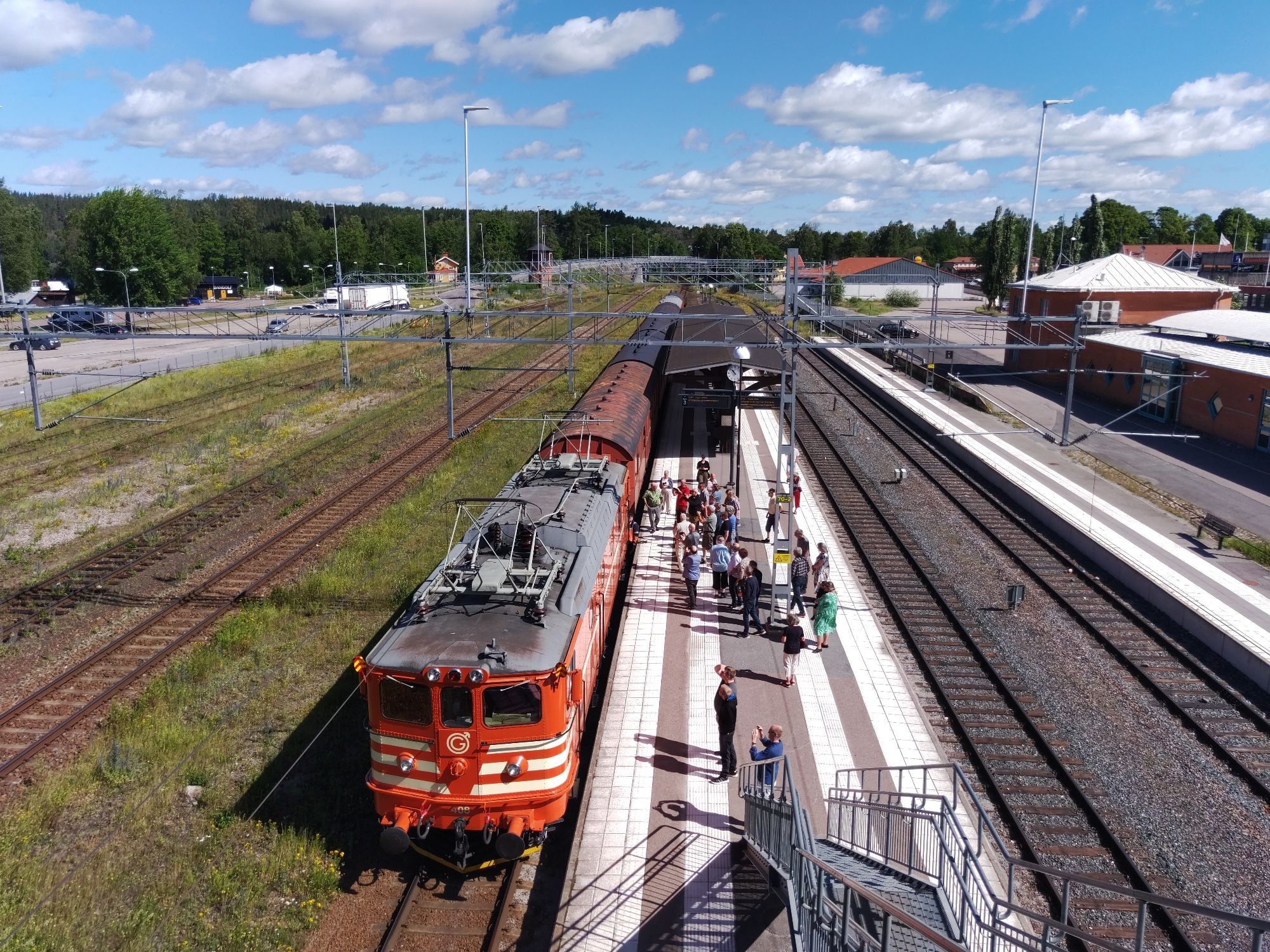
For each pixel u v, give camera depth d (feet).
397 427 118.52
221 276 368.89
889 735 47.67
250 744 46.03
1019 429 124.16
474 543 43.93
